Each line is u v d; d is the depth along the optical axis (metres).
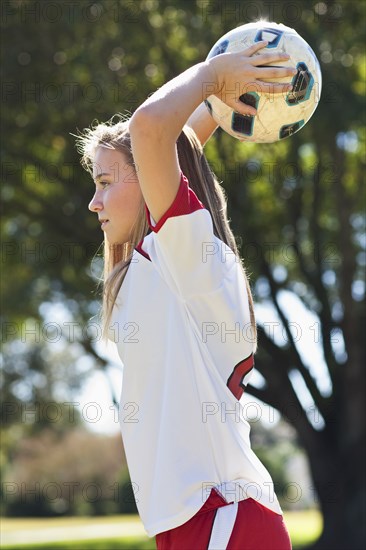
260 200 32.19
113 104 27.20
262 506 4.72
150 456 4.75
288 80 4.88
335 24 26.94
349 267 31.47
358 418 34.06
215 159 27.94
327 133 26.94
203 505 4.59
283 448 86.19
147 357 4.80
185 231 4.56
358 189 31.97
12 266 33.62
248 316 5.02
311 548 34.75
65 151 29.42
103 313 5.16
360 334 32.91
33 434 60.03
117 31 27.56
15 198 32.62
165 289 4.81
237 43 5.19
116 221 5.15
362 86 28.33
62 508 86.62
